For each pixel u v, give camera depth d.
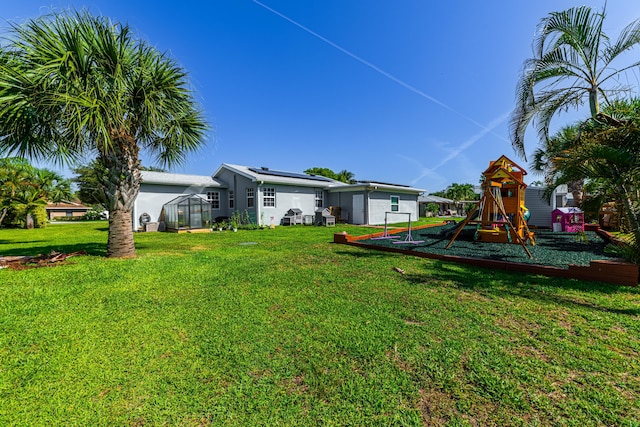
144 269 5.00
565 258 5.83
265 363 2.16
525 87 6.02
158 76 5.95
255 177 15.53
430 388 1.87
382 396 1.80
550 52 5.61
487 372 2.03
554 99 5.94
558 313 3.06
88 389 1.86
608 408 1.67
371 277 4.57
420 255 6.43
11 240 10.30
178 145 7.27
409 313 3.09
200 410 1.69
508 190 8.67
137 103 6.05
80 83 5.05
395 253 6.88
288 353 2.29
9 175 17.20
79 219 38.88
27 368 2.08
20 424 1.57
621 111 5.41
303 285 4.14
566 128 8.66
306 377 1.99
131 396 1.80
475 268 5.19
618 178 4.35
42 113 5.05
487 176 8.78
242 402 1.75
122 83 5.42
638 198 4.48
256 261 5.84
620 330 2.66
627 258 4.58
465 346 2.38
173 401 1.76
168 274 4.73
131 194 6.32
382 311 3.15
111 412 1.67
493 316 2.99
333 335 2.59
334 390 1.85
